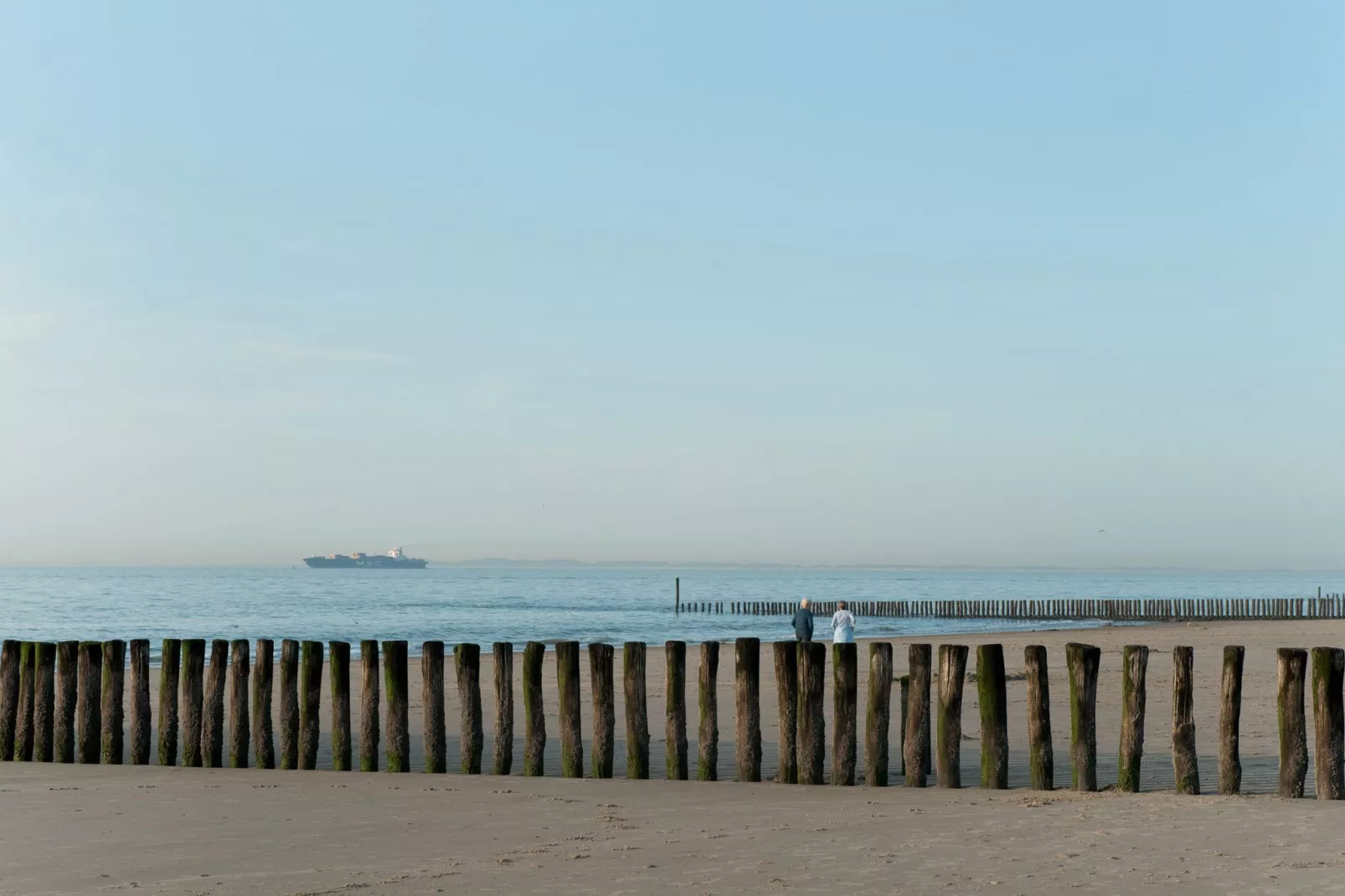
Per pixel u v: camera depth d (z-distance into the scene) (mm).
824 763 11188
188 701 11086
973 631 60281
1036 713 9641
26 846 7414
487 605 93625
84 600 99125
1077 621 73312
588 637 53188
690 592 148625
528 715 10461
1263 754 11789
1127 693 9406
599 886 6188
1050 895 5879
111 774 10547
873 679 9812
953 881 6211
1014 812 8391
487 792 9484
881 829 7789
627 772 10273
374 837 7656
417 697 17891
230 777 10359
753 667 10102
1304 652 9062
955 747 9656
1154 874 6316
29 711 11422
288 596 113500
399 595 119625
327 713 15789
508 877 6445
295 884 6316
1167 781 10125
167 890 6223
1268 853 6848
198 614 76000
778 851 7078
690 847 7227
